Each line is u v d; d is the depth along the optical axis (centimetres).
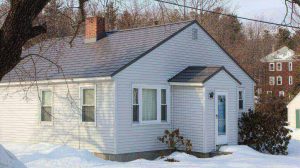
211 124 2203
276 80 8069
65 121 2262
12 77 2503
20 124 2480
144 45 2266
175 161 1931
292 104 4234
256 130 2405
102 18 2570
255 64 7144
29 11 933
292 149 2603
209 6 4862
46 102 2362
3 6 1830
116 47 2370
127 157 2089
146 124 2172
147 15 3591
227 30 5828
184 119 2238
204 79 2170
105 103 2094
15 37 930
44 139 2359
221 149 2228
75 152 1958
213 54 2561
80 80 2148
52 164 1758
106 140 2086
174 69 2320
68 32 2583
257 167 1720
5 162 1095
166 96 2273
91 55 2378
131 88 2117
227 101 2306
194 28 2450
